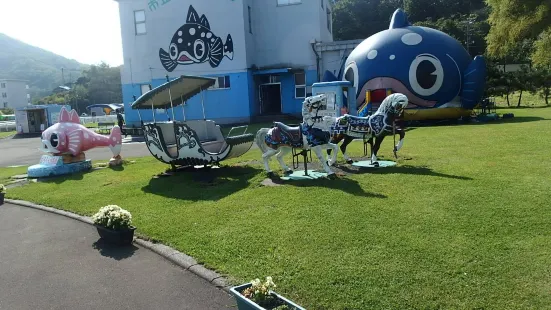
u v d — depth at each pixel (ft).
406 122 57.98
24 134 103.09
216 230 17.49
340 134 28.02
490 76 89.66
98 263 15.85
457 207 17.31
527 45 108.68
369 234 15.31
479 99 58.03
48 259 16.63
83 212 22.72
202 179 28.37
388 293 11.46
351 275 12.53
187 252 15.74
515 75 89.97
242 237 16.33
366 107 54.65
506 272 11.96
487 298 10.85
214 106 79.97
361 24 168.66
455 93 57.98
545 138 33.81
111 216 17.62
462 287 11.43
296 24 80.59
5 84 302.04
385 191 20.56
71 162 36.06
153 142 31.40
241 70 78.33
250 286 11.42
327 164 25.85
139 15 82.02
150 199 23.94
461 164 25.64
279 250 14.84
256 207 19.95
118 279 14.37
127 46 82.99
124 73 83.82
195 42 79.66
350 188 21.57
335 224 16.60
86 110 264.52
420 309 10.66
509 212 16.26
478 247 13.58
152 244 17.06
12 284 14.49
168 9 80.07
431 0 170.71
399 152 32.35
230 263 14.42
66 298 13.24
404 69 57.47
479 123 53.31
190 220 19.17
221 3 77.87
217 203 21.45
